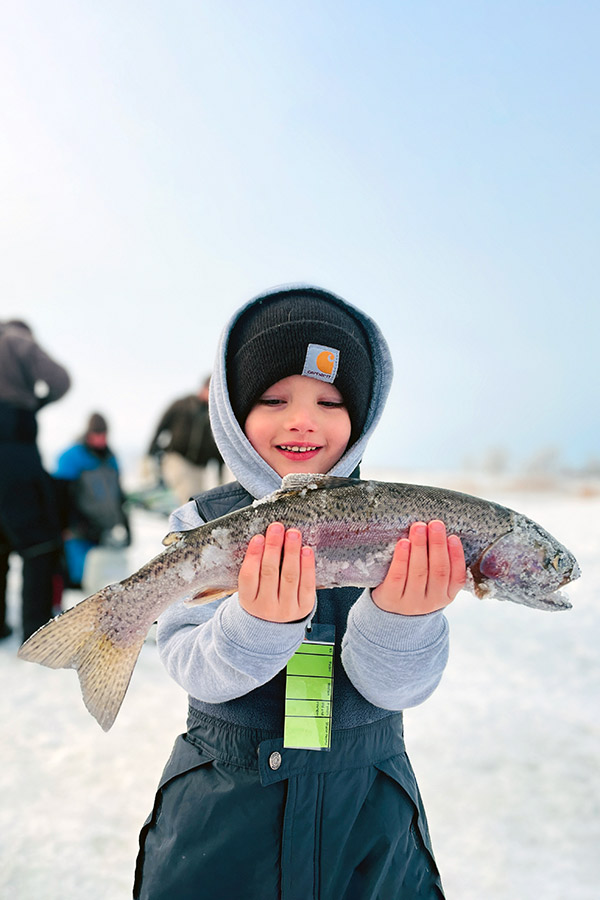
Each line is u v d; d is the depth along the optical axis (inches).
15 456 222.1
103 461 281.9
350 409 87.7
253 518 69.2
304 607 65.8
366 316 91.0
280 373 83.1
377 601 70.1
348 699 77.4
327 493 69.6
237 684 69.6
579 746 157.5
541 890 111.3
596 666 207.2
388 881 73.0
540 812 132.3
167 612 84.7
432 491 70.9
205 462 394.0
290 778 72.6
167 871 71.9
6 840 121.0
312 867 71.2
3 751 152.3
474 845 122.7
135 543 391.5
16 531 222.4
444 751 154.9
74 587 282.0
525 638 233.3
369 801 75.2
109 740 158.9
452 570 66.7
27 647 69.6
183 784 75.5
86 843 121.1
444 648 75.6
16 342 222.5
